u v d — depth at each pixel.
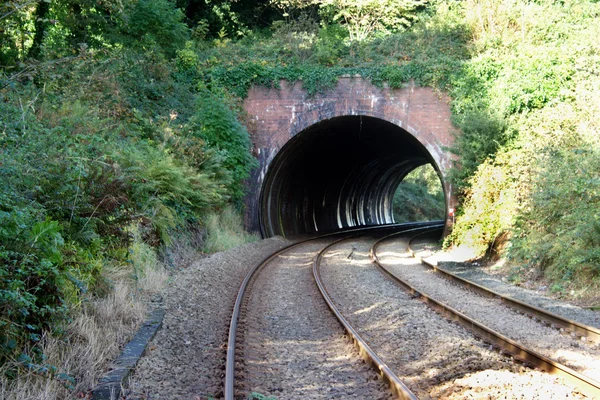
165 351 6.86
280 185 26.84
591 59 19.00
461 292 11.77
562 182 13.31
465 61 21.38
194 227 16.78
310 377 6.15
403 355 6.92
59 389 5.21
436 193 69.00
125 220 9.14
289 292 11.67
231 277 13.37
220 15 32.53
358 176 39.59
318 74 22.41
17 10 7.79
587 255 10.98
